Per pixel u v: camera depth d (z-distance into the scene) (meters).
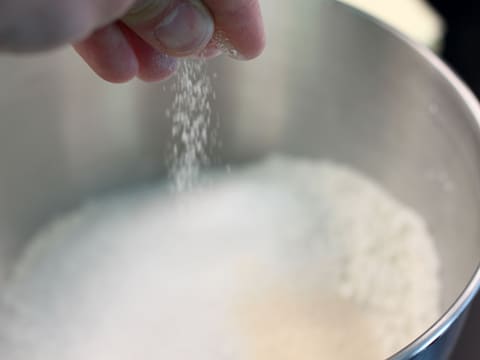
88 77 0.30
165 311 0.30
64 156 0.32
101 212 0.34
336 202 0.33
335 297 0.30
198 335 0.29
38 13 0.14
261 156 0.35
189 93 0.29
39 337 0.29
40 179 0.32
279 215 0.33
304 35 0.30
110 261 0.32
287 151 0.34
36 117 0.30
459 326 0.21
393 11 0.34
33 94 0.30
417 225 0.31
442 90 0.27
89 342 0.29
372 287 0.30
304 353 0.28
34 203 0.32
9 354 0.29
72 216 0.34
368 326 0.29
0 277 0.31
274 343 0.28
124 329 0.29
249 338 0.29
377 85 0.30
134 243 0.33
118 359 0.28
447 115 0.27
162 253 0.32
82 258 0.32
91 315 0.30
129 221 0.33
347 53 0.30
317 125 0.33
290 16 0.29
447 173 0.28
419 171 0.30
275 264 0.31
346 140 0.33
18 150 0.31
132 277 0.31
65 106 0.31
